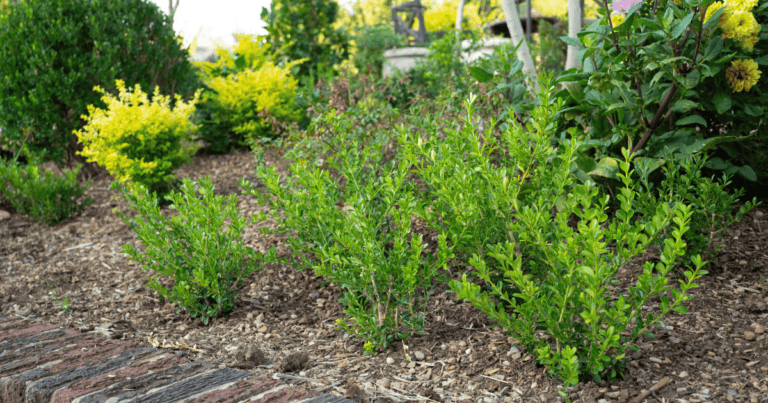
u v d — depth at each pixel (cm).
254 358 228
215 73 795
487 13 2117
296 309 293
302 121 694
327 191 271
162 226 297
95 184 637
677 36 254
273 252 285
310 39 961
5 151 654
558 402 184
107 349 230
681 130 300
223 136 687
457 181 220
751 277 262
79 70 584
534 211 224
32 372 206
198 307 289
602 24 287
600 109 311
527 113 355
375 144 295
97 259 406
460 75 617
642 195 272
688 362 202
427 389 199
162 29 655
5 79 562
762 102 304
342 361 229
